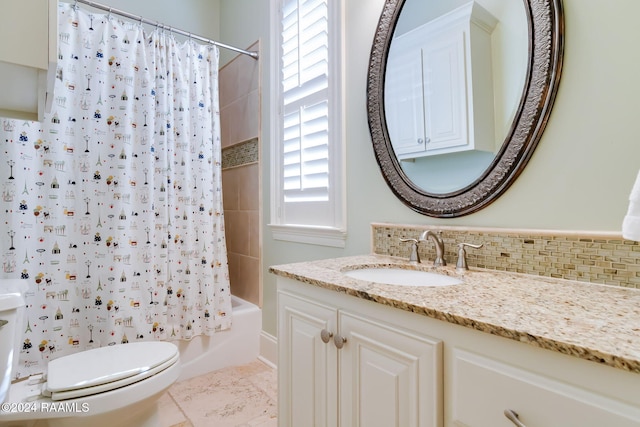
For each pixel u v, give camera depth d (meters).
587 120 0.89
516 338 0.57
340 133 1.63
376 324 0.83
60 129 1.63
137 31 1.86
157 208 1.91
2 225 1.50
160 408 1.63
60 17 1.65
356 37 1.56
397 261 1.29
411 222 1.33
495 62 1.07
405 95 1.35
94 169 1.72
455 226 1.19
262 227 2.24
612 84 0.85
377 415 0.83
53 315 1.61
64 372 1.13
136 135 1.85
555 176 0.94
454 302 0.74
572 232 0.90
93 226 1.72
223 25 2.78
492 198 1.07
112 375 1.11
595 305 0.70
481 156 1.11
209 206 2.10
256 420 1.54
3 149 1.50
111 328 1.71
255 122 2.29
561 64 0.92
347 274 1.19
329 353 0.97
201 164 2.08
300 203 1.92
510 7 1.04
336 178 1.66
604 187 0.86
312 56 1.83
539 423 0.55
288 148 2.02
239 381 1.92
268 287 2.19
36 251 1.58
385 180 1.41
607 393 0.50
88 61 1.72
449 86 1.20
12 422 1.00
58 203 1.63
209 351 2.05
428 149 1.26
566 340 0.52
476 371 0.64
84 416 1.04
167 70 1.96
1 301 1.05
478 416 0.63
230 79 2.62
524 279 0.96
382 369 0.81
